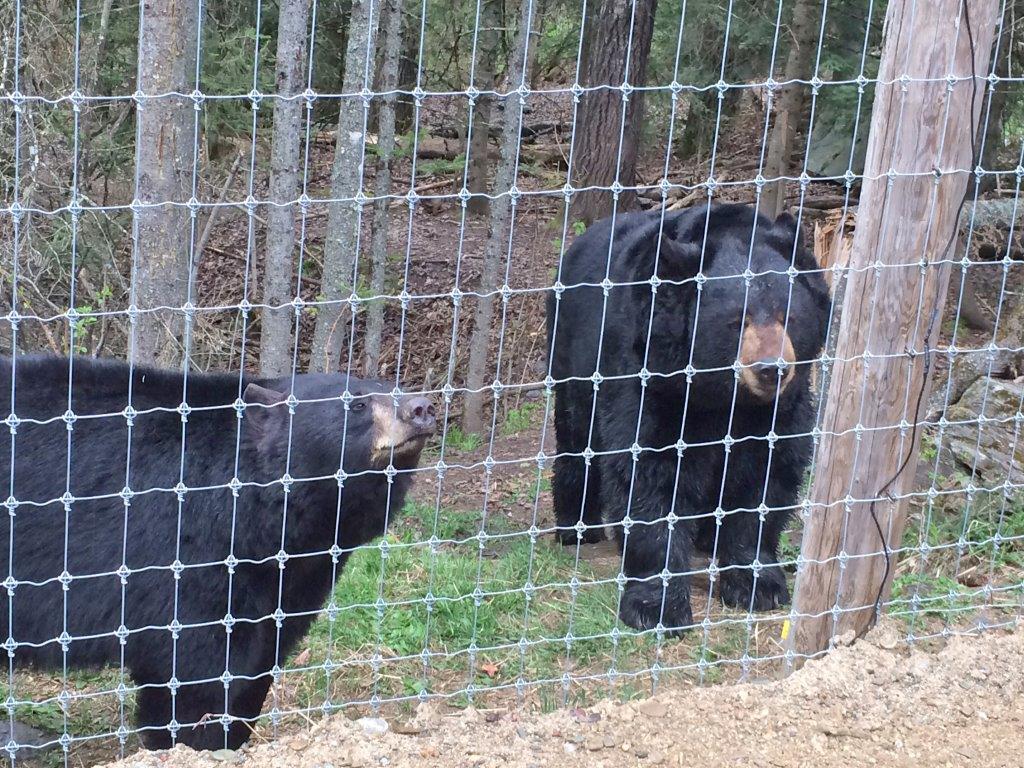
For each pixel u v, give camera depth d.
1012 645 4.60
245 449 4.47
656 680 4.65
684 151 13.55
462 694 4.70
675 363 4.92
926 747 4.38
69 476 4.37
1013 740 4.40
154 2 5.36
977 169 4.43
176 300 5.55
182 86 5.48
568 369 5.49
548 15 11.72
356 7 6.23
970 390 5.86
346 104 6.49
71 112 6.48
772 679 4.72
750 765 4.33
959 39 4.34
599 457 5.32
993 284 9.20
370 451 4.47
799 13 9.20
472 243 11.76
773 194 9.71
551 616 5.06
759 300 4.82
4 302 6.20
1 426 4.42
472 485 6.30
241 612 4.46
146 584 4.42
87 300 6.83
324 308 6.88
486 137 12.27
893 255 4.41
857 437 4.48
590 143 9.96
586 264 5.39
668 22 10.54
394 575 5.21
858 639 4.58
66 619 4.42
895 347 4.45
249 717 4.59
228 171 8.64
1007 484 4.88
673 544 5.05
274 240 6.08
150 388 4.51
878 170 4.41
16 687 4.82
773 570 5.18
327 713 4.47
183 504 4.44
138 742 4.66
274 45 8.91
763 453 5.07
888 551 4.55
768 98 4.49
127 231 7.04
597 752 4.34
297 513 4.48
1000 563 5.12
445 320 10.20
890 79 4.38
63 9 6.78
